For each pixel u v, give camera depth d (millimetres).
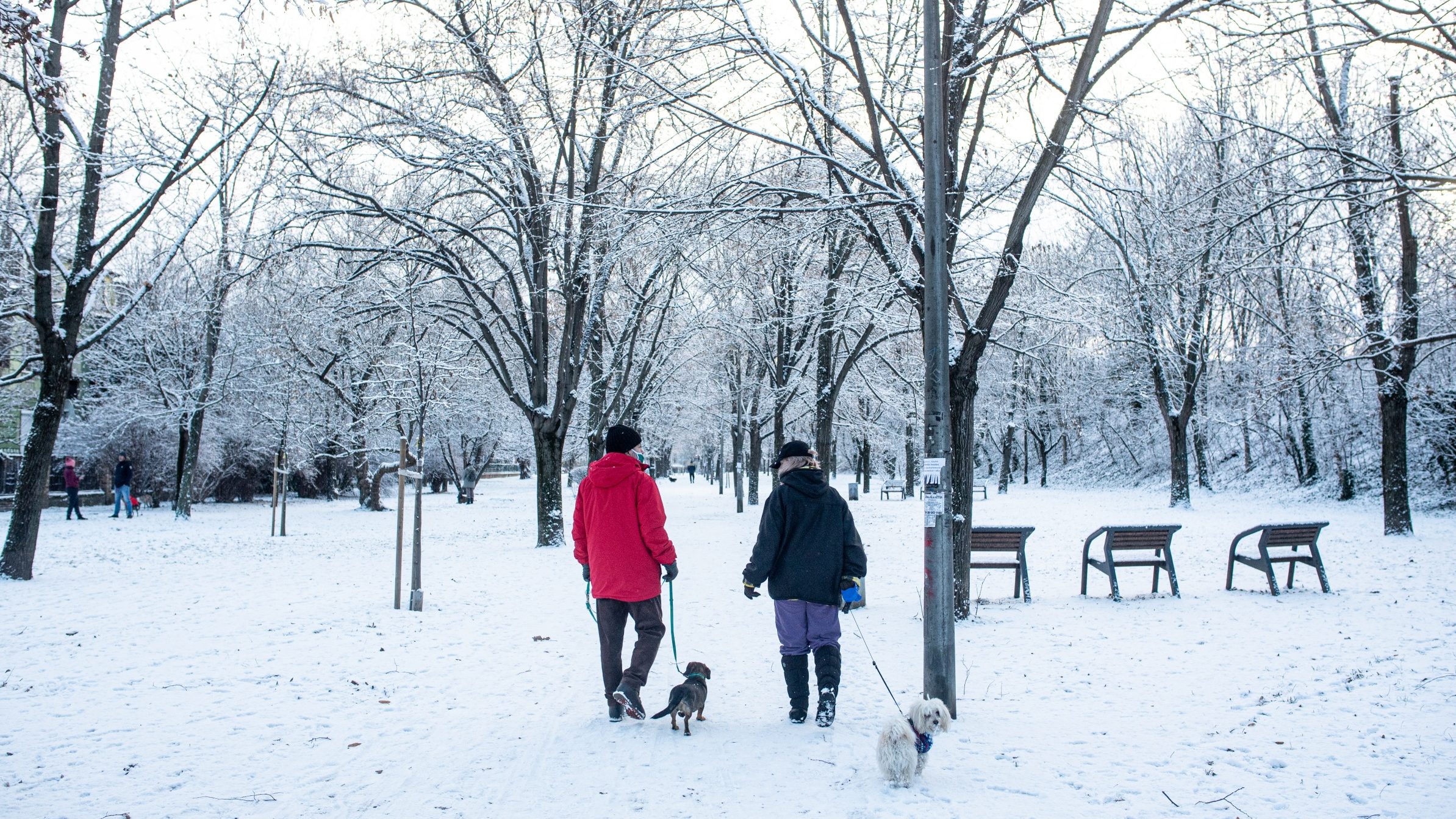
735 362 29422
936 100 5336
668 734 4984
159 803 3904
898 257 12914
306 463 32656
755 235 10680
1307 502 26047
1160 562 9672
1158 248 12602
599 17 10945
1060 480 49281
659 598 5328
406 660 6816
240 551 15695
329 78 13883
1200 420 31250
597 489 5293
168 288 24641
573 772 4344
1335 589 9781
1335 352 13906
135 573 12094
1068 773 4281
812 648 5156
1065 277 14125
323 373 23500
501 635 7867
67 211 13859
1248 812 3787
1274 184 12828
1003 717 5262
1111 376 36625
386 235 16156
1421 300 16094
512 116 14648
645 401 27469
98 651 6938
